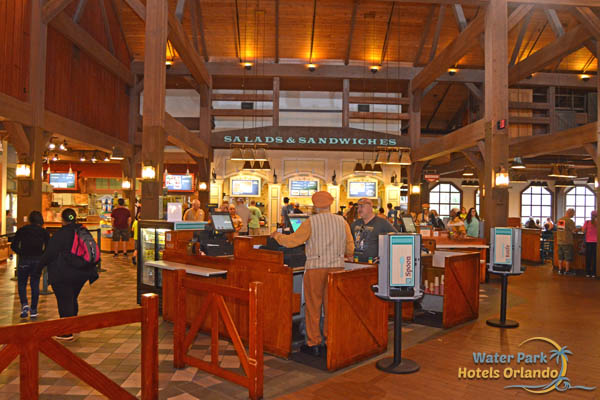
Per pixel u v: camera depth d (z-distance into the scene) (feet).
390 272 13.03
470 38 37.35
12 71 29.14
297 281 17.16
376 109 58.44
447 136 42.50
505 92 32.22
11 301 22.44
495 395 11.77
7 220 40.04
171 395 11.50
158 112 30.55
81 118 39.81
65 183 56.80
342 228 14.82
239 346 11.68
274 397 11.50
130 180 51.16
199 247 18.65
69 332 8.47
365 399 11.44
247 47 52.90
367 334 14.67
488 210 32.42
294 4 48.08
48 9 32.40
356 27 50.96
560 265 35.94
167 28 32.60
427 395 11.73
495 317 20.63
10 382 12.38
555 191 81.82
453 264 18.80
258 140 52.06
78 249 15.39
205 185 52.34
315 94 58.90
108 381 9.00
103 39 45.24
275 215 55.62
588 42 35.68
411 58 54.65
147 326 9.73
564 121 53.36
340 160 56.54
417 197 54.95
